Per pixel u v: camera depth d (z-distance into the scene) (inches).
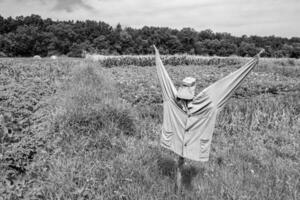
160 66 121.6
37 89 299.0
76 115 190.7
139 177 132.4
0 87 283.1
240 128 219.0
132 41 2351.1
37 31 2513.5
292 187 128.7
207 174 142.7
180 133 113.3
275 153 178.9
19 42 2317.9
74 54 2287.2
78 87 285.6
